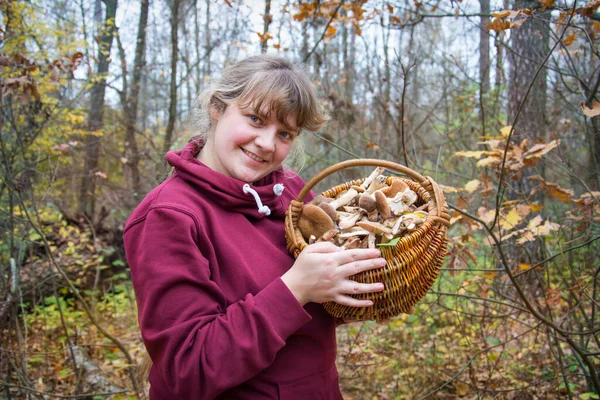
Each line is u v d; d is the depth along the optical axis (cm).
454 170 457
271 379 114
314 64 489
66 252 496
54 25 527
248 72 118
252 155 120
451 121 510
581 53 313
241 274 112
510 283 278
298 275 107
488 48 402
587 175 311
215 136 125
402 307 117
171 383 101
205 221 115
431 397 269
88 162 706
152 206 111
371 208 129
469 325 314
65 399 285
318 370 122
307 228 125
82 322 433
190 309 102
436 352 297
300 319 104
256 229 124
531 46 349
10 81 264
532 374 271
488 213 216
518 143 318
